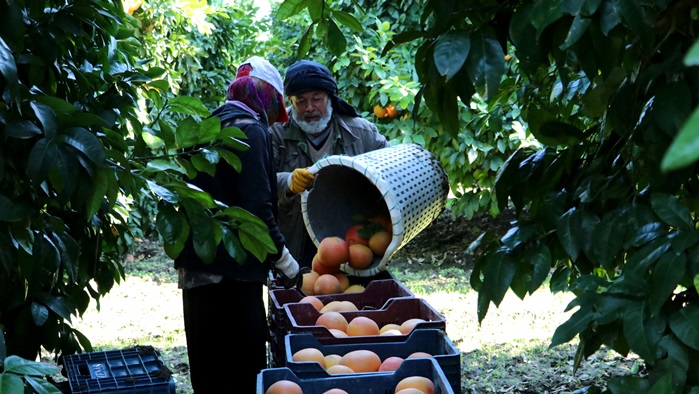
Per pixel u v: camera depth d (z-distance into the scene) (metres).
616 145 1.83
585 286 1.61
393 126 7.07
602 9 1.35
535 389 4.28
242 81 3.19
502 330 5.51
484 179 6.75
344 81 7.52
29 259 2.01
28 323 2.37
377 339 2.50
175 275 7.79
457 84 1.61
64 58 2.45
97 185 1.73
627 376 1.45
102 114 2.44
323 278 3.17
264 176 2.95
